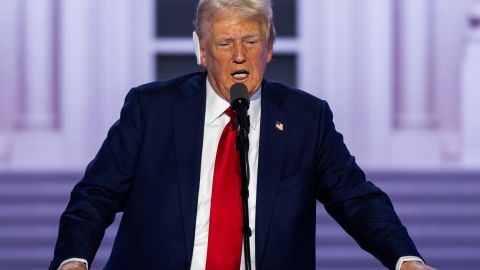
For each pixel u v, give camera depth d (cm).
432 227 2480
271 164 866
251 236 848
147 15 2742
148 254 848
